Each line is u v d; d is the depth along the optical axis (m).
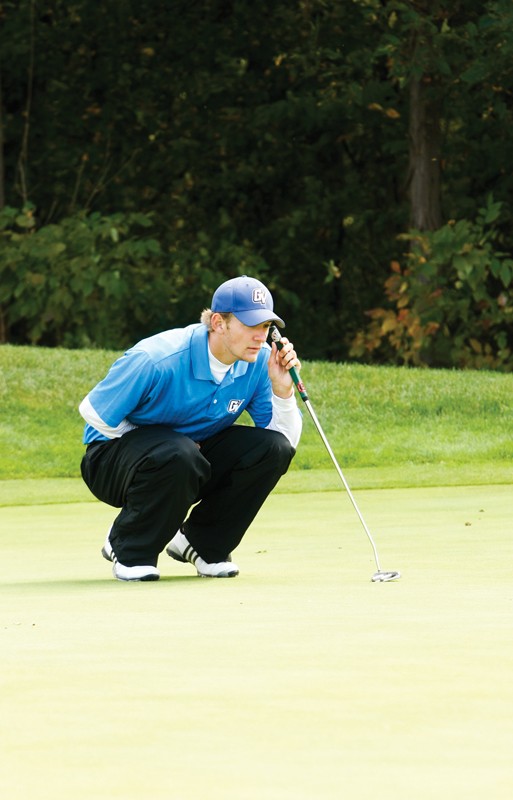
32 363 37.69
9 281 54.94
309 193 62.16
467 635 9.34
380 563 14.28
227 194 63.41
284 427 14.57
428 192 53.81
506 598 11.28
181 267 58.78
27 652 8.92
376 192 62.97
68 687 7.71
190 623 10.20
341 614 10.51
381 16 57.66
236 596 11.84
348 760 5.98
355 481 27.83
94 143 63.31
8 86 62.84
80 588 12.89
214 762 5.97
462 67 52.91
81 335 55.12
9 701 7.34
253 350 13.88
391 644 9.01
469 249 51.56
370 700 7.25
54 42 61.97
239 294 13.77
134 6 61.59
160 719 6.86
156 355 13.85
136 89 62.66
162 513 13.66
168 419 14.05
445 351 53.38
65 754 6.16
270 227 63.16
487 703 7.15
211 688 7.61
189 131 62.88
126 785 5.60
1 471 30.11
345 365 38.66
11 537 18.59
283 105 59.78
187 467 13.57
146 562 13.76
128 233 61.03
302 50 61.38
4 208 57.94
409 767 5.86
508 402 35.75
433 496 24.02
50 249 54.09
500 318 53.28
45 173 63.38
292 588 12.37
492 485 26.64
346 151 63.31
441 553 15.10
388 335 56.00
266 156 62.88
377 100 58.31
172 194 63.84
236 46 62.06
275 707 7.10
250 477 14.16
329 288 63.56
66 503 24.72
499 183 60.28
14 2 61.56
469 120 58.00
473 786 5.53
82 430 33.00
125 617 10.62
